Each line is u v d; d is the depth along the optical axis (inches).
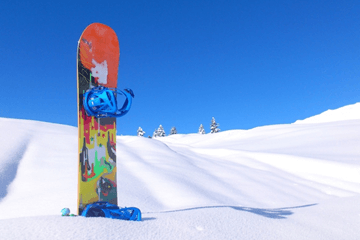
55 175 289.1
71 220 73.3
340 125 807.7
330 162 452.1
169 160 435.8
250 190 334.0
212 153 716.0
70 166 323.3
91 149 108.3
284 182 399.2
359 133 649.0
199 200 237.0
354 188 360.2
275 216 114.9
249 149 773.3
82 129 107.4
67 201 200.7
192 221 89.6
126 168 350.0
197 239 72.2
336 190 356.5
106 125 115.0
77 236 60.6
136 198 226.4
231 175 416.8
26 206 197.3
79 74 111.3
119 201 209.8
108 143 114.0
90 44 117.8
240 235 81.1
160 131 2503.7
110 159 113.3
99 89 106.6
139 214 91.5
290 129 982.4
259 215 112.5
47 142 422.6
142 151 490.0
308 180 417.4
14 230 61.1
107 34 124.4
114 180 112.7
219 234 78.8
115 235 65.7
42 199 210.8
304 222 106.5
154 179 308.0
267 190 339.6
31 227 64.1
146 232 73.3
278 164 518.0
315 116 1686.8
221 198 269.6
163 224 83.8
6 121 515.5
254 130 1203.2
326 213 121.8
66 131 562.6
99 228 68.6
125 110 107.1
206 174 394.9
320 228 98.9
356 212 121.6
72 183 257.1
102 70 119.9
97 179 107.4
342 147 556.1
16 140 396.2
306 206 147.4
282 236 85.5
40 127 537.0
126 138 664.4
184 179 329.4
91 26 119.3
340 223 106.3
